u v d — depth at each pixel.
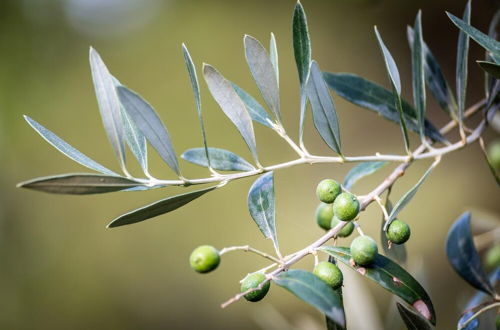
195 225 6.55
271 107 1.49
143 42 7.45
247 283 1.26
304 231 6.22
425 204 5.79
